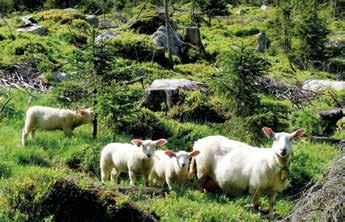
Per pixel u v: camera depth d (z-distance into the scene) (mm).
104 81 17312
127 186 12445
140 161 13266
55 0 55281
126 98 16422
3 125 17719
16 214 9797
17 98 20359
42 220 9945
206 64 32500
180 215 11688
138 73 26406
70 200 10359
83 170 14938
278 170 12547
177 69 30000
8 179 11328
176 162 13234
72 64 17922
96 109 16312
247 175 13109
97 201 10523
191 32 34719
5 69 23719
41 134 16906
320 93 26203
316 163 16312
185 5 64250
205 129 18438
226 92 17047
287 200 14117
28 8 55219
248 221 11992
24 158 14648
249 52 17109
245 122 16797
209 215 11625
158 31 33812
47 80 23031
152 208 11359
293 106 23031
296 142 18953
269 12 57812
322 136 19938
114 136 16672
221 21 54312
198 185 14117
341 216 9359
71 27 36281
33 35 31609
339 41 47094
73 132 17453
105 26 43094
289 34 40625
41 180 10422
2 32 31594
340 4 62312
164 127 18234
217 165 13680
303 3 47188
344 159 9953
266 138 17422
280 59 38750
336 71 38812
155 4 61250
